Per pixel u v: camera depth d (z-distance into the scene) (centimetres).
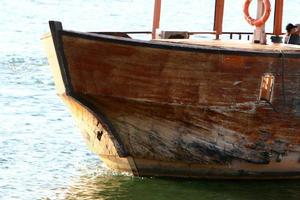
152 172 3900
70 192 3850
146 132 3747
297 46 4009
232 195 3791
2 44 9538
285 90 3809
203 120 3741
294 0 11956
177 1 15900
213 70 3681
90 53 3588
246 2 4128
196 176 3894
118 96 3650
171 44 3619
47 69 7712
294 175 3984
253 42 4122
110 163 4050
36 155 4522
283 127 3853
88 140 4062
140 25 13150
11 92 6438
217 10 4344
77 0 16488
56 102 6078
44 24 12344
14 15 13475
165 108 3688
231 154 3819
